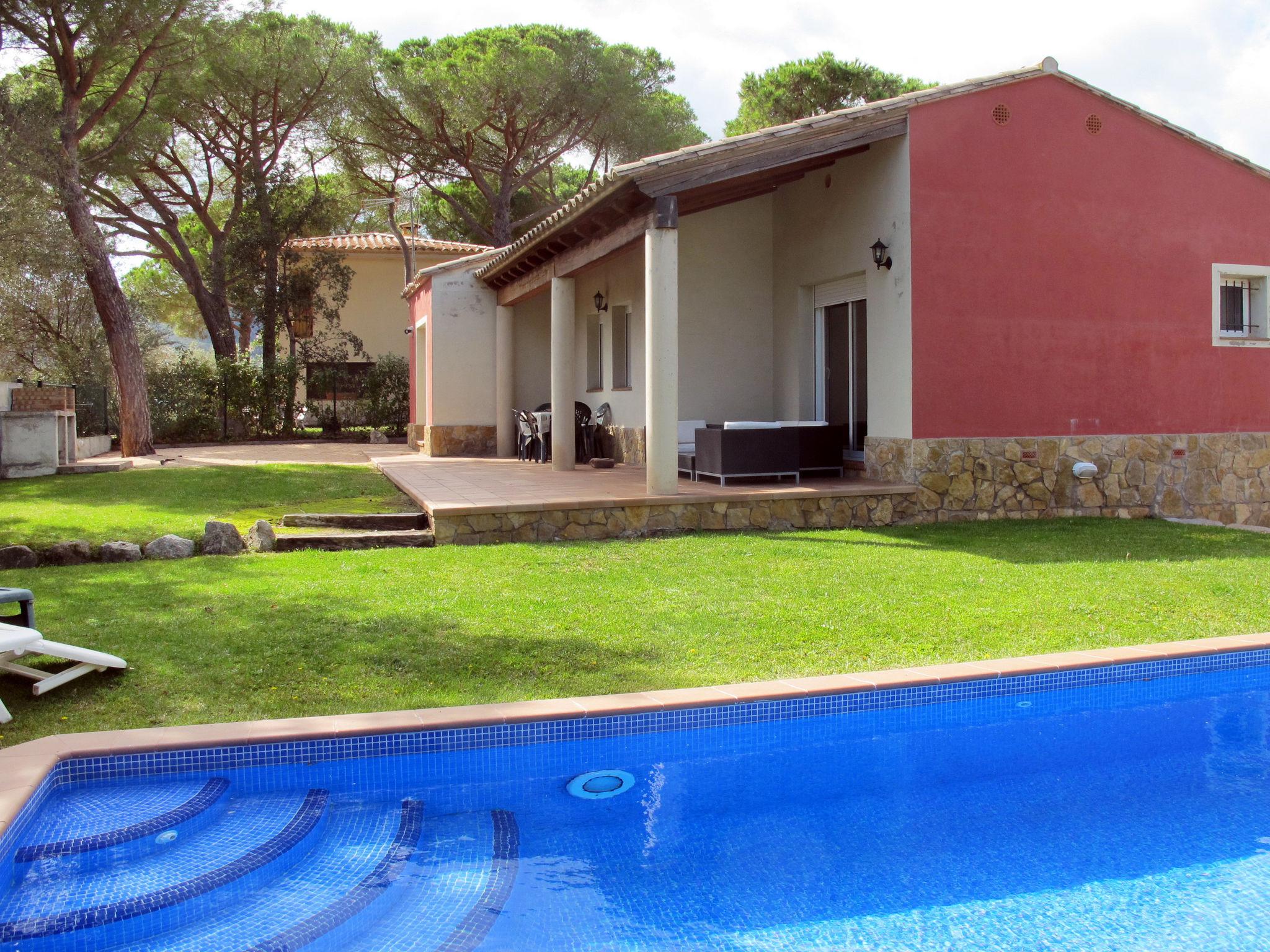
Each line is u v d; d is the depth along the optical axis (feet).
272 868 10.57
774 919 9.95
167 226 79.15
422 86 77.97
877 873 10.96
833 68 90.12
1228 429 36.19
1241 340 36.32
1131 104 34.14
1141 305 34.78
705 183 29.22
